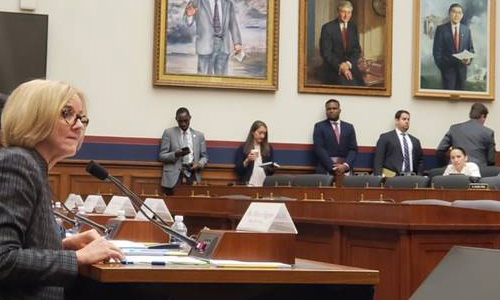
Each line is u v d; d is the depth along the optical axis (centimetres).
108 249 240
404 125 1181
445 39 1244
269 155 1155
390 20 1227
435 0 1241
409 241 481
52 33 1137
